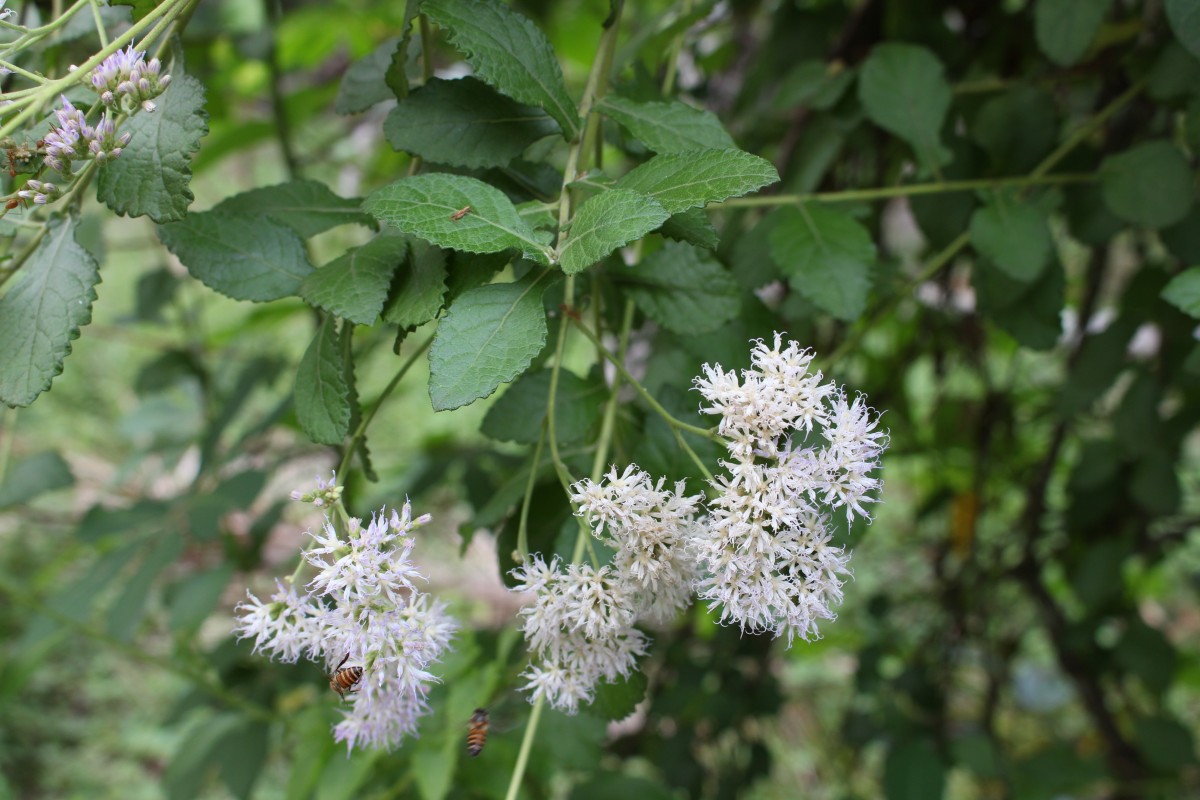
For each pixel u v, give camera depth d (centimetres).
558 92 33
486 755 45
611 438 38
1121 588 63
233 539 65
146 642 124
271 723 58
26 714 117
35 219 36
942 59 55
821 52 60
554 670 33
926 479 87
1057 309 44
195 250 33
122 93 30
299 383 31
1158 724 67
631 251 49
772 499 30
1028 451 79
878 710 71
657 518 31
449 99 34
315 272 31
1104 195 44
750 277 43
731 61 73
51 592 115
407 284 31
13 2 43
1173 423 52
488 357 28
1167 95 43
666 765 68
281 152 77
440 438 83
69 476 60
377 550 31
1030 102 46
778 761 101
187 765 56
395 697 33
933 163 44
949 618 76
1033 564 72
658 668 71
